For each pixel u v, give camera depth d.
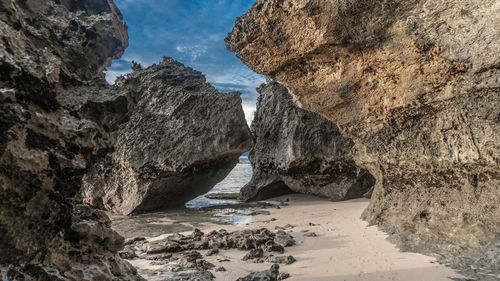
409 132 11.45
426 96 10.26
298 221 15.31
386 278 7.35
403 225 11.06
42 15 5.32
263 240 10.74
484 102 8.65
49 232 4.43
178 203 22.08
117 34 10.95
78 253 4.86
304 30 11.03
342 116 13.93
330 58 11.80
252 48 12.84
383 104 11.95
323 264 8.49
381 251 9.49
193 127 20.20
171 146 19.69
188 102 20.78
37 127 4.07
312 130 22.78
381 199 13.32
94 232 5.08
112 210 20.36
